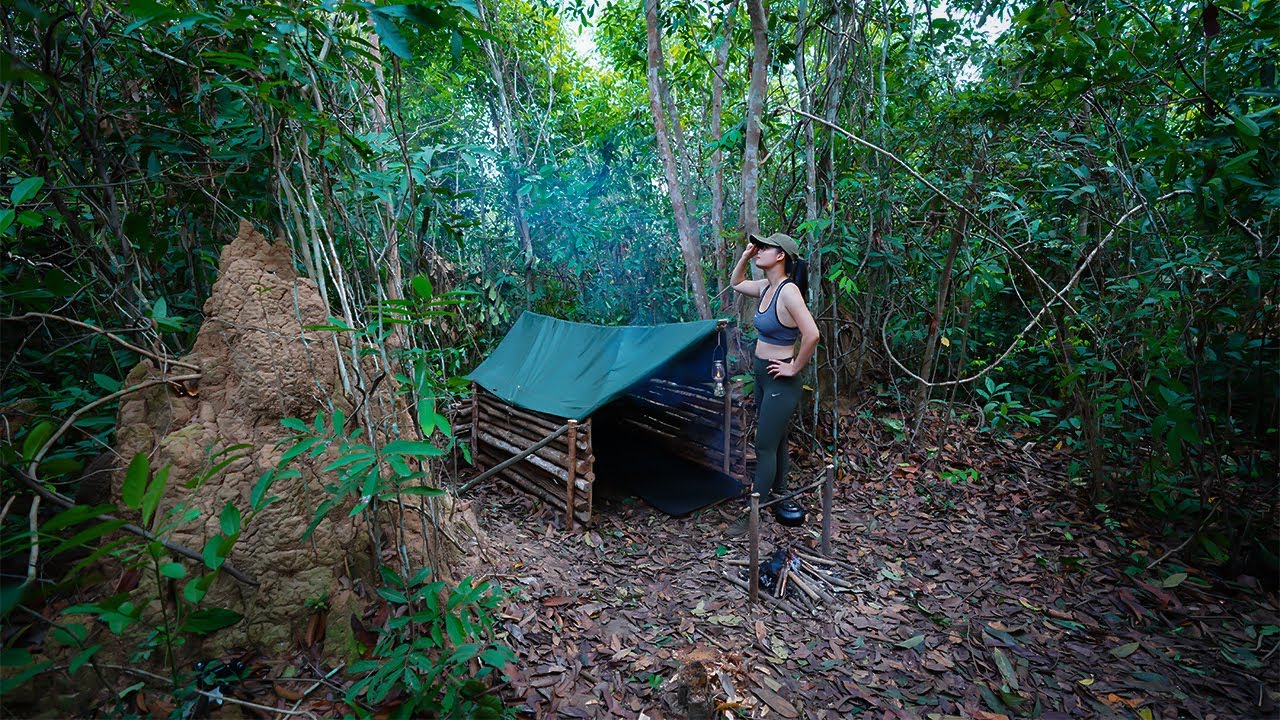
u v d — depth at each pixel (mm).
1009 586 2764
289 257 2090
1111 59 2396
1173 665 2203
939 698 2061
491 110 7035
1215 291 2807
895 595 2721
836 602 2652
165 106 2119
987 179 3707
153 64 2045
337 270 1869
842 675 2176
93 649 1144
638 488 3977
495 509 3609
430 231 3400
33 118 1755
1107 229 3471
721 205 4844
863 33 3961
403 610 1956
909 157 4324
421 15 1469
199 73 1841
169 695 1543
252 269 1924
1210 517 2799
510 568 2779
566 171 6961
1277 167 2240
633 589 2771
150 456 1737
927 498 3650
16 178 1771
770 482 3287
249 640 1755
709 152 4281
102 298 2084
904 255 4289
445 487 2666
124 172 1966
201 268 2354
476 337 6289
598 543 3260
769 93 4660
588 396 3557
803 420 4414
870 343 5023
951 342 4695
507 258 6684
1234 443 3242
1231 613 2473
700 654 2170
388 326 2270
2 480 1388
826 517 3004
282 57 1439
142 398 1819
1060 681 2137
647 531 3424
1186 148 2334
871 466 4078
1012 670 2193
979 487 3748
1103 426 3428
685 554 3139
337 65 1927
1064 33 2455
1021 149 3693
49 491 1351
